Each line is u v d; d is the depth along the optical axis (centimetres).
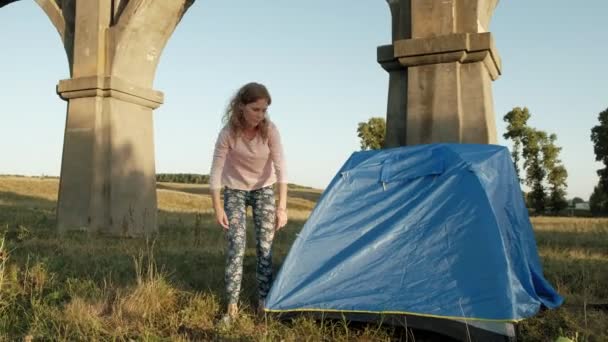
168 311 432
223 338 369
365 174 434
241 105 396
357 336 379
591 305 459
